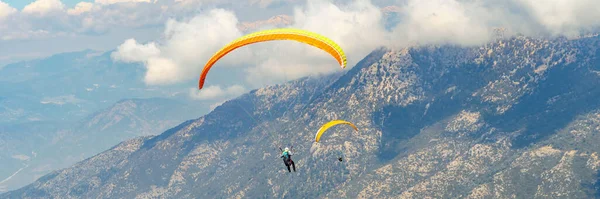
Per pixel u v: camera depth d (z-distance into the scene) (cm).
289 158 15950
